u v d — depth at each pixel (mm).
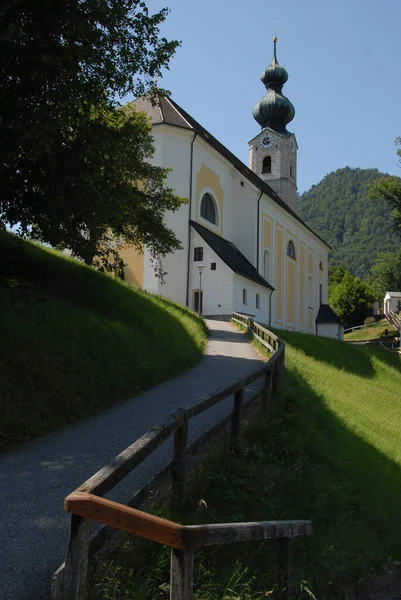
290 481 7586
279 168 60250
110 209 14438
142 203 19594
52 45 10719
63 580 3545
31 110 10758
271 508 6602
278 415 9844
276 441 8703
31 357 9930
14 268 15547
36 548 4652
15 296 12750
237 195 46125
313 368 19672
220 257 36250
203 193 40625
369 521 8172
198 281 36625
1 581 4109
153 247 21625
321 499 7660
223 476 6711
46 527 5059
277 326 49469
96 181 13773
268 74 62719
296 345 27453
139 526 3283
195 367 15570
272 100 61688
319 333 60938
